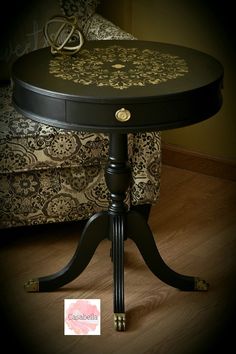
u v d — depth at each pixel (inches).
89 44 97.1
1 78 113.3
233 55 122.7
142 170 104.6
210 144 131.0
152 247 94.4
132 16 132.5
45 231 112.3
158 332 89.4
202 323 91.2
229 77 124.4
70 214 104.8
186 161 134.2
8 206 102.1
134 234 93.6
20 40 112.7
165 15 128.6
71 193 103.6
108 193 105.1
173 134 134.8
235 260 105.3
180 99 78.7
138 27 132.6
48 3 113.4
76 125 78.9
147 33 132.0
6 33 112.0
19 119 101.1
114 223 91.9
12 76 85.1
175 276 96.3
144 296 96.4
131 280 100.1
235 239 111.2
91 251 94.7
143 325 90.5
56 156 99.7
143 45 97.0
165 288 98.3
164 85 80.7
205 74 84.7
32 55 92.0
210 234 112.6
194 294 96.9
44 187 102.3
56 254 106.7
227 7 121.1
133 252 107.3
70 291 97.3
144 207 109.7
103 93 78.1
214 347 86.8
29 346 86.8
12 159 98.6
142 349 86.4
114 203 91.9
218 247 108.9
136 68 86.8
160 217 117.6
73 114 78.7
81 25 117.0
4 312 93.0
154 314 92.7
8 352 85.7
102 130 78.3
